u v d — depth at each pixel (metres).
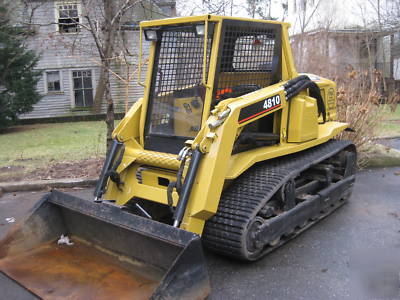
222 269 3.99
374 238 4.68
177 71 4.26
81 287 3.49
